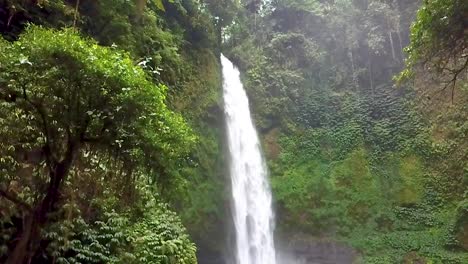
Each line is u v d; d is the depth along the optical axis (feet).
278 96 74.90
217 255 56.18
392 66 75.97
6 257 18.01
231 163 62.08
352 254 60.85
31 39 14.48
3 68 14.23
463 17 19.35
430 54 22.00
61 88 14.94
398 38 76.64
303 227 64.13
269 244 64.08
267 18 85.30
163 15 53.42
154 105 15.61
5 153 16.56
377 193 65.62
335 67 80.02
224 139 61.87
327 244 62.59
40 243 18.76
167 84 48.19
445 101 67.31
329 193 66.23
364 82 77.61
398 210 63.36
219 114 61.77
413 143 68.08
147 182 20.76
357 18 80.07
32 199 17.62
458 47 21.52
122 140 15.38
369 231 62.49
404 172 66.39
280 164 69.72
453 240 56.49
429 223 60.39
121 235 22.33
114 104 15.08
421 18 20.48
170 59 46.73
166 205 29.01
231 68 72.59
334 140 72.74
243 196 62.90
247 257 60.34
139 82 15.23
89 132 15.79
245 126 68.85
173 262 24.66
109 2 34.91
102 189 19.30
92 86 14.83
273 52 79.05
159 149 15.99
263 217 65.57
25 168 18.07
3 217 18.70
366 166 68.64
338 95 77.36
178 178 17.46
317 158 71.00
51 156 15.81
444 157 64.13
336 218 64.03
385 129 71.51
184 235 28.17
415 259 57.00
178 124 17.06
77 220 20.36
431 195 62.85
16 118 15.96
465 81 63.82
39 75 14.43
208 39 62.49
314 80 79.71
